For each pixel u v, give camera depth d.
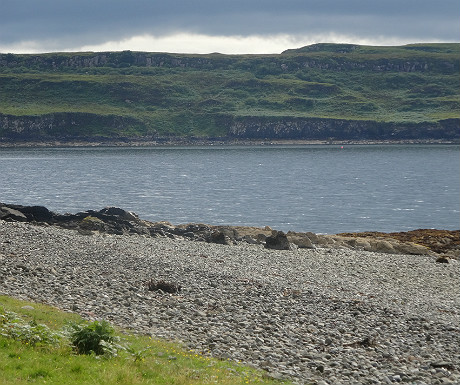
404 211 125.62
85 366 20.28
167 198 145.88
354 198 149.00
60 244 54.09
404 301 42.78
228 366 23.05
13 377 18.34
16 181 187.75
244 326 30.75
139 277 42.06
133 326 28.42
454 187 177.62
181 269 46.50
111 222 76.56
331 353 27.34
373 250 73.69
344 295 42.06
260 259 58.75
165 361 22.73
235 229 80.81
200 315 32.53
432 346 30.19
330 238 75.88
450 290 51.03
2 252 46.53
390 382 23.34
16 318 23.72
